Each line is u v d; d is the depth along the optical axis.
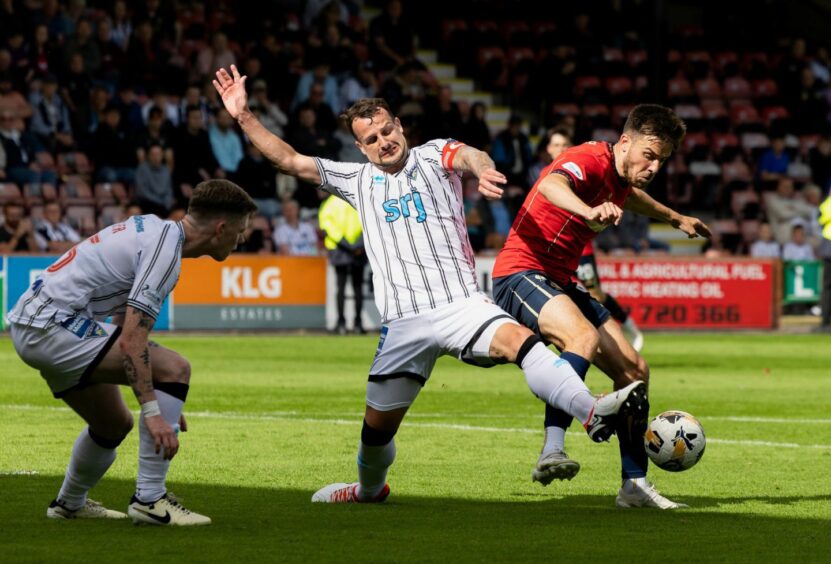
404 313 9.79
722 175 44.31
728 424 16.22
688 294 37.16
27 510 9.62
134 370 8.65
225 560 7.74
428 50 47.50
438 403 18.52
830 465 12.59
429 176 9.91
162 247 8.78
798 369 25.09
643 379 10.46
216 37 38.59
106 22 38.09
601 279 36.56
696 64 47.56
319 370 23.61
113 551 8.01
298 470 11.91
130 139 35.66
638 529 8.97
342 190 10.17
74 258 8.95
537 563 7.71
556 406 9.30
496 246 37.41
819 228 41.59
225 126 36.41
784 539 8.59
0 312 31.94
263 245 35.81
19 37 36.06
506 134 39.69
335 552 8.02
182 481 11.23
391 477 11.59
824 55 49.34
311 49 40.38
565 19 47.50
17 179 34.25
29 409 16.84
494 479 11.51
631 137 10.21
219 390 19.92
